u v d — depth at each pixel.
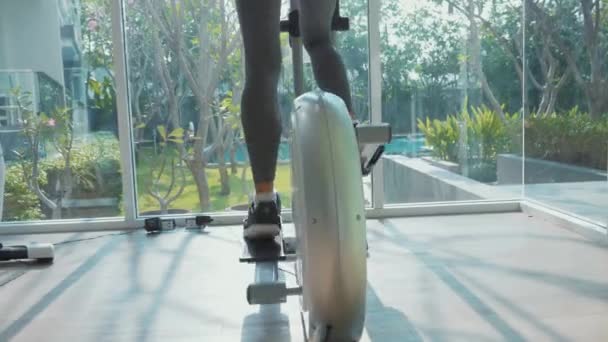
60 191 3.46
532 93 3.44
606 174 2.65
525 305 1.85
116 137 3.42
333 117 1.10
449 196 3.63
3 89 3.37
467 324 1.70
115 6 3.21
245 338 1.66
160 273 2.38
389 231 3.05
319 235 1.01
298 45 1.68
